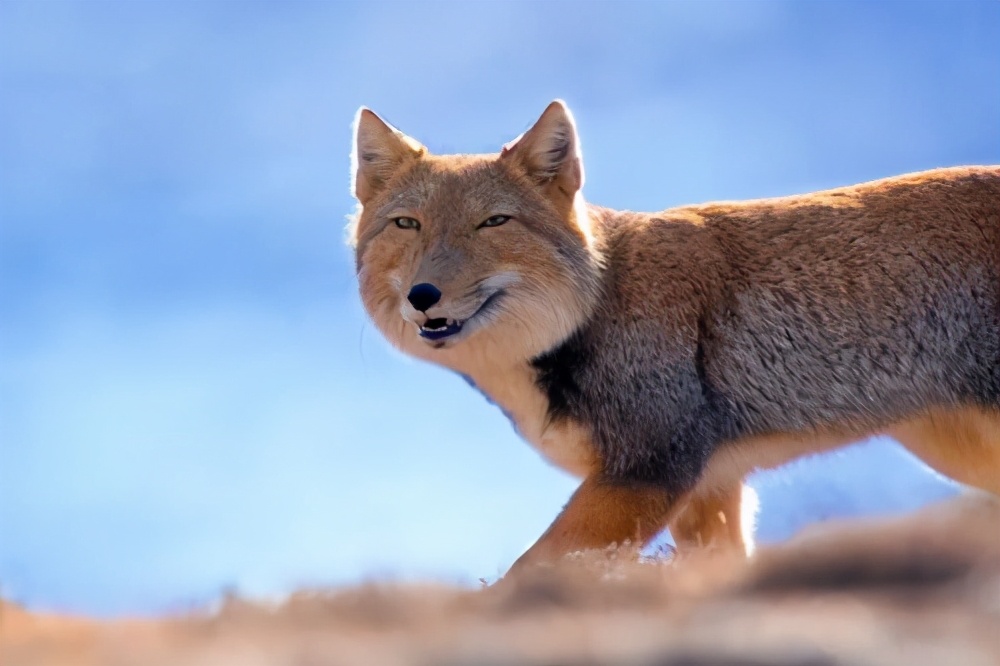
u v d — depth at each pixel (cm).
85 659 812
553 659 670
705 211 1830
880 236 1773
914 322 1756
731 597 895
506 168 1719
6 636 943
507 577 1209
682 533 1850
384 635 825
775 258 1770
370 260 1747
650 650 670
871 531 970
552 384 1723
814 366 1753
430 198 1700
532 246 1670
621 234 1783
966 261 1762
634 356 1705
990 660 593
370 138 1827
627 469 1697
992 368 1759
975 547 895
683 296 1731
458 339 1634
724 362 1741
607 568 1129
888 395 1764
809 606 783
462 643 729
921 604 751
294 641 812
